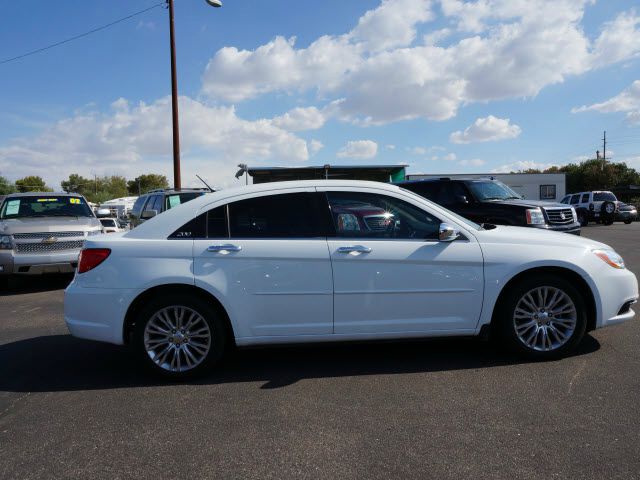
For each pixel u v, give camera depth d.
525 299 4.30
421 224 4.32
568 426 3.11
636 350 4.48
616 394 3.56
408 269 4.16
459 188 10.22
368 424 3.23
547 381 3.85
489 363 4.31
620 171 64.69
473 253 4.22
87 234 9.18
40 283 10.10
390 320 4.19
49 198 10.40
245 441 3.05
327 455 2.86
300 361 4.55
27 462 2.87
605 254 4.42
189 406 3.61
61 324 6.24
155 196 13.70
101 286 4.10
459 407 3.44
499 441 2.95
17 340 5.53
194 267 4.07
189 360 4.13
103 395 3.87
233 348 4.97
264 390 3.88
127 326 4.17
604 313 4.33
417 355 4.60
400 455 2.83
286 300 4.11
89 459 2.89
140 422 3.36
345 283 4.12
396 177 15.94
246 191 4.30
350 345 4.52
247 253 4.09
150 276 4.05
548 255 4.26
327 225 4.23
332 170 15.30
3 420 3.45
